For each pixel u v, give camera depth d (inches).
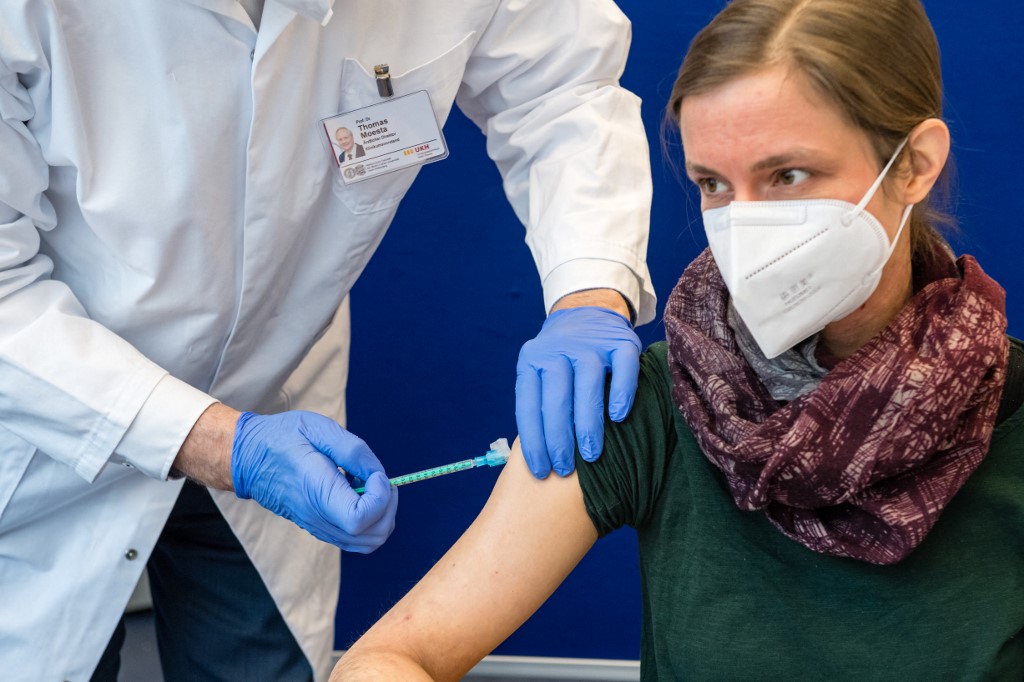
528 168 70.6
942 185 45.7
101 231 55.6
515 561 46.5
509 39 65.6
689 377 46.1
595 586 98.0
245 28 53.6
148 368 55.7
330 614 75.8
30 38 50.2
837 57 37.5
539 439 48.1
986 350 41.4
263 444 54.6
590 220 63.2
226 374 63.5
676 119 43.1
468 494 98.0
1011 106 82.5
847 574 43.4
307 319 65.7
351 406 97.1
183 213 55.9
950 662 42.5
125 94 53.9
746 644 43.8
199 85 54.1
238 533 67.2
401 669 42.5
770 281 41.1
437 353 94.7
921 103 39.8
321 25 55.8
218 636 72.1
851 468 41.1
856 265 40.8
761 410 44.8
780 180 40.4
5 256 53.7
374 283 93.0
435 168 89.3
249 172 56.1
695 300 47.7
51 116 53.1
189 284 58.3
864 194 39.9
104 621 62.8
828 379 42.2
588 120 66.2
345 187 61.2
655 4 84.0
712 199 42.6
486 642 46.0
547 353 53.8
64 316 55.1
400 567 100.4
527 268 91.5
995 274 87.2
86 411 54.2
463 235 91.0
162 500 62.3
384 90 58.9
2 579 62.4
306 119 57.9
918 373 40.9
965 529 43.3
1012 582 42.9
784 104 38.1
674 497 46.4
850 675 43.1
